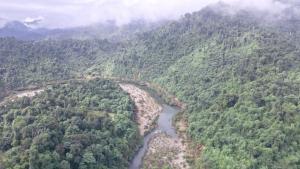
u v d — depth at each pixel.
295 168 148.00
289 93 189.75
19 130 153.25
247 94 197.38
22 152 138.50
